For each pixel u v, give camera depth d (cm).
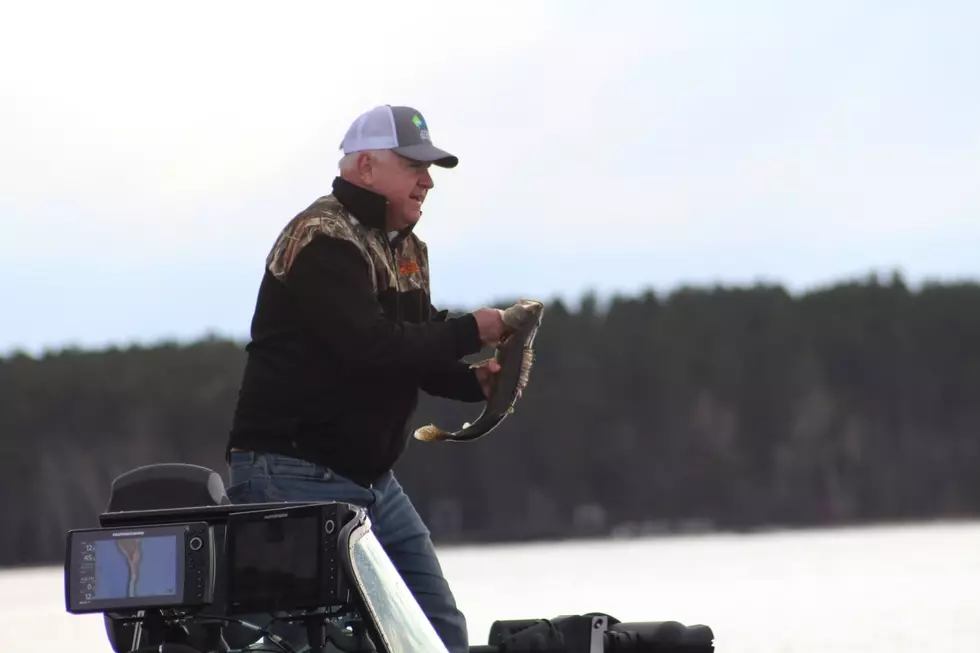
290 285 1612
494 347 1689
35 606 9800
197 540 1256
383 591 1299
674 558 14788
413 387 1702
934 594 7781
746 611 6756
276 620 1331
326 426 1641
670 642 1669
